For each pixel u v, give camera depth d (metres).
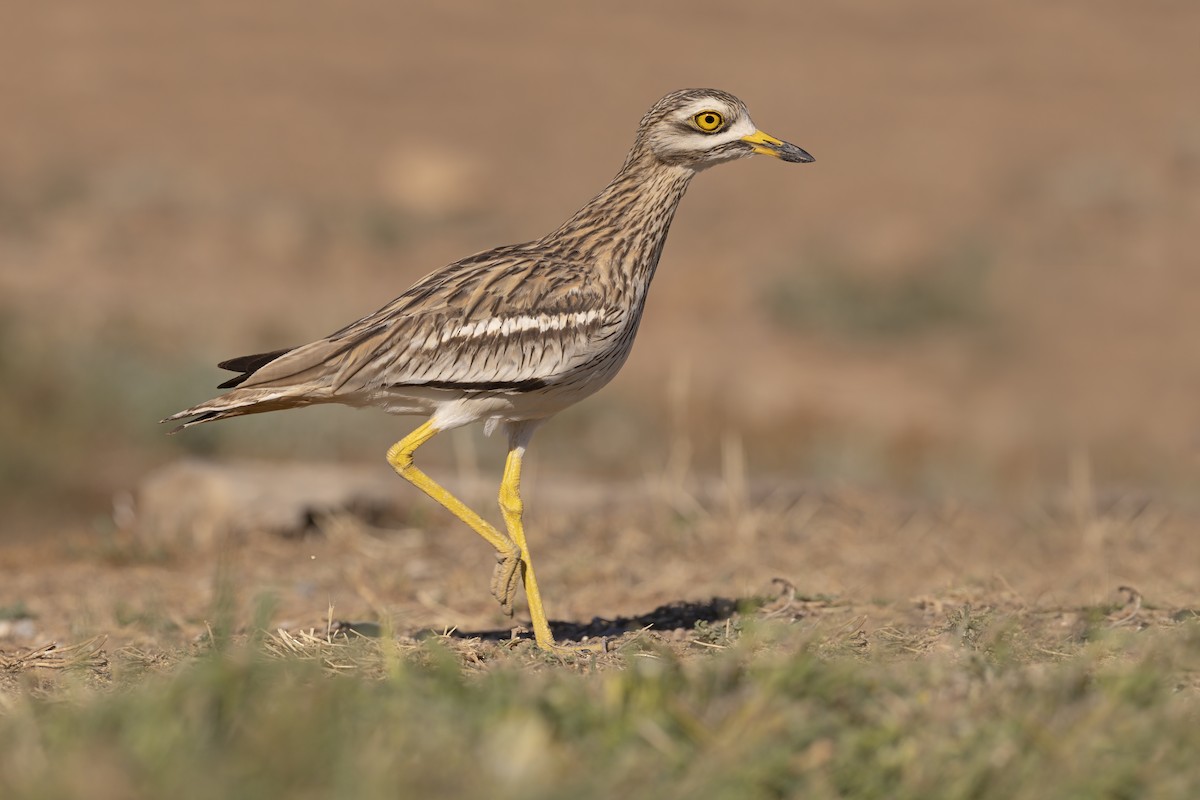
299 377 8.02
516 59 42.00
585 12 46.28
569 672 7.07
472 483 13.71
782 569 10.68
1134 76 39.81
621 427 18.50
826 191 31.88
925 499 13.31
